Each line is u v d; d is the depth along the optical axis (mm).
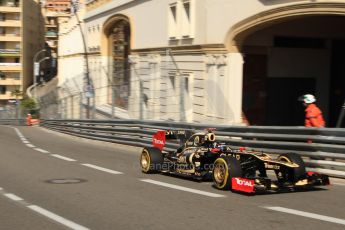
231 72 20125
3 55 99250
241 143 13672
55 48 133375
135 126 20094
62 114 36031
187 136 11711
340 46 23016
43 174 12047
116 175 11859
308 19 21547
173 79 25484
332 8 15445
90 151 18359
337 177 10992
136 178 11359
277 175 9664
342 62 23016
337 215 7441
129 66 32562
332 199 8727
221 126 14570
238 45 20109
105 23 39938
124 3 34312
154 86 27359
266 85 21578
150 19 29391
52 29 144000
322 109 22781
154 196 9078
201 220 7172
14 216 7629
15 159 15375
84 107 32469
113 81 35062
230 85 20141
